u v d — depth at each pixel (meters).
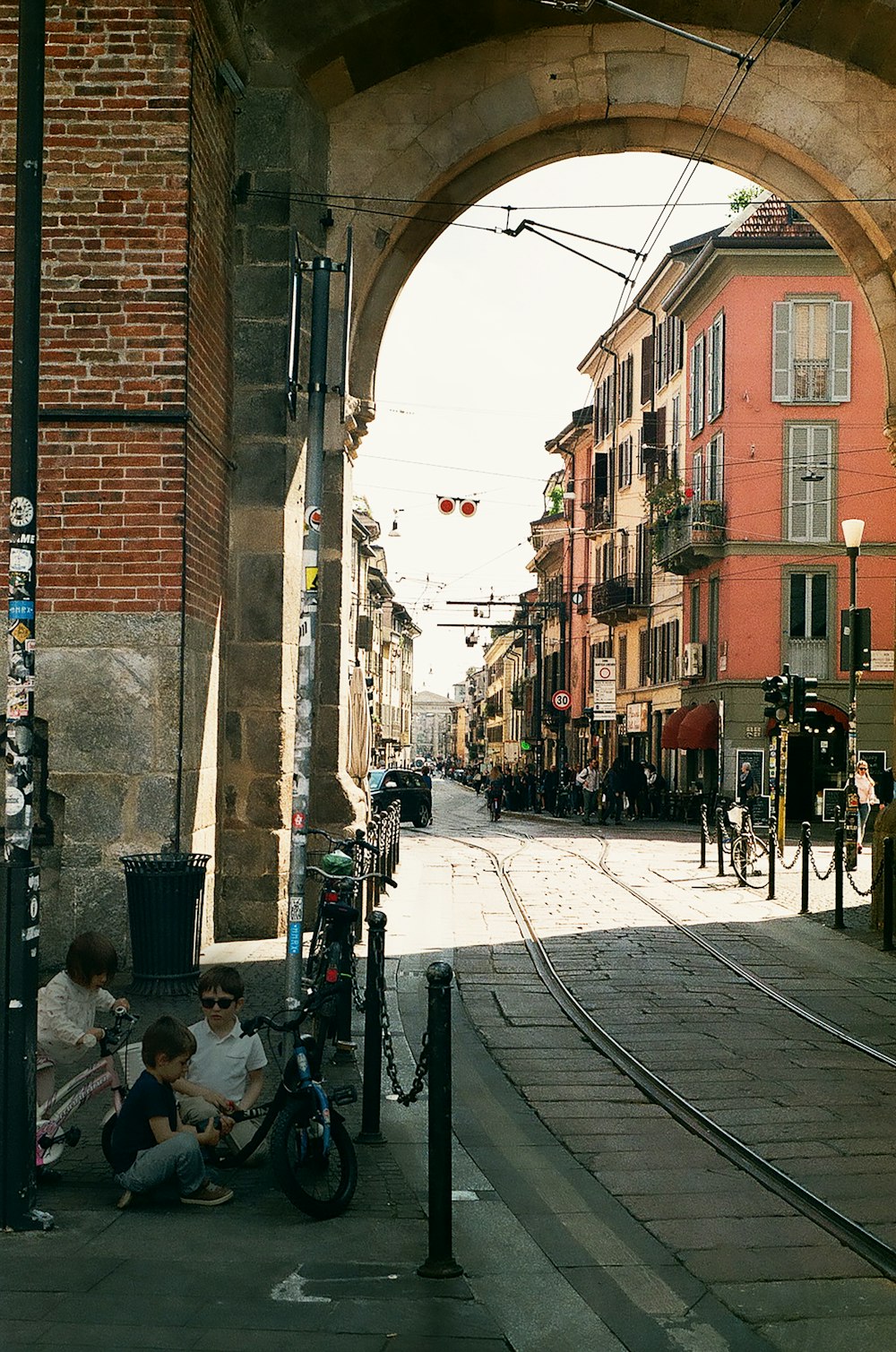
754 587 38.84
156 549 11.99
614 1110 7.96
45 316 12.09
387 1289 5.00
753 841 21.22
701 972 12.65
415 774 38.69
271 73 14.69
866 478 38.81
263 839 14.23
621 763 40.53
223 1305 4.78
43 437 12.04
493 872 22.00
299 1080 6.09
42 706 11.93
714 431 40.41
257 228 14.56
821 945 14.31
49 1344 4.40
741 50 16.66
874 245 17.34
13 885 5.65
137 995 10.73
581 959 13.33
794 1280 5.27
